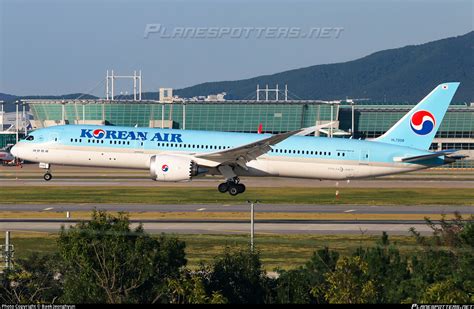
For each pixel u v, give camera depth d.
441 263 110.94
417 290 105.81
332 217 177.00
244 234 150.25
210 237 146.00
